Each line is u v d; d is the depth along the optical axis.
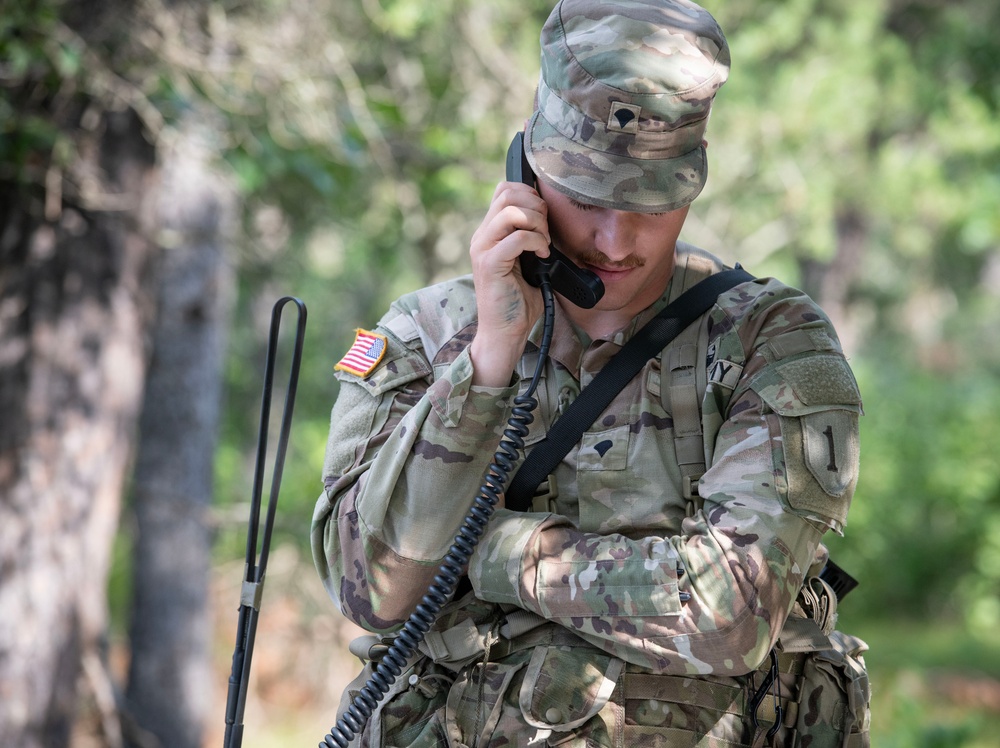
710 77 3.95
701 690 3.99
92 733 11.52
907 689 21.14
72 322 9.66
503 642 4.11
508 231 3.99
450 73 13.79
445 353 4.31
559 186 3.95
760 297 4.19
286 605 17.11
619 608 3.82
